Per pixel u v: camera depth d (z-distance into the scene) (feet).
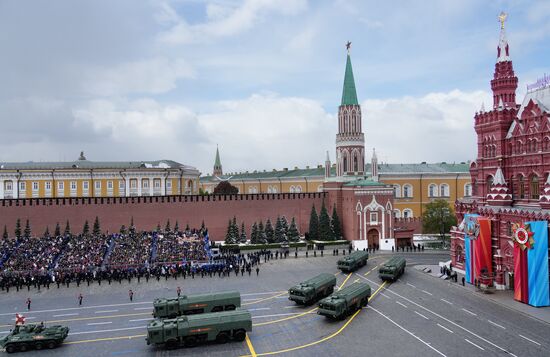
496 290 240.73
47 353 162.71
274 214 420.77
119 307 216.74
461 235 283.59
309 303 217.15
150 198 386.32
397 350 159.63
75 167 474.49
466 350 158.81
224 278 274.77
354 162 468.75
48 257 297.74
